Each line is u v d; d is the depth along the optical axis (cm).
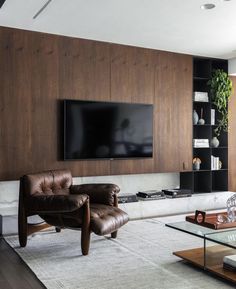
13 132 477
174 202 583
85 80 526
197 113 663
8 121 473
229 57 642
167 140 596
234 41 539
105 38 524
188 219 362
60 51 507
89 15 427
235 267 308
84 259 362
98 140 532
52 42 502
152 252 383
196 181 665
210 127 641
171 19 441
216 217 364
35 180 407
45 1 382
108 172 546
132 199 548
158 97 586
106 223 377
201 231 324
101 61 538
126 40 534
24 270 333
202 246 399
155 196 569
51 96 502
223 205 635
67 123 507
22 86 482
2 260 360
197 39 529
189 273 323
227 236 311
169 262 352
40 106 494
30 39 486
